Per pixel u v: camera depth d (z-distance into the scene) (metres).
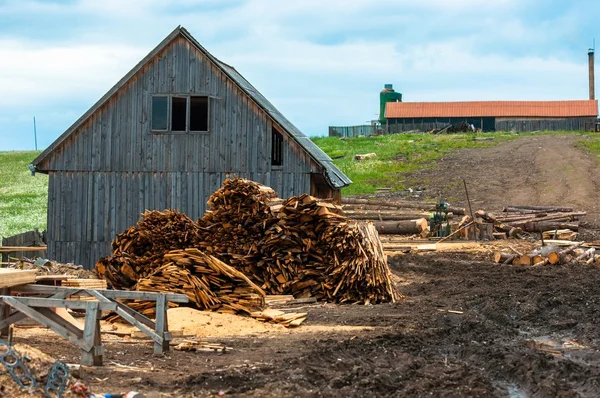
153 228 19.27
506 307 18.30
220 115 27.69
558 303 19.02
